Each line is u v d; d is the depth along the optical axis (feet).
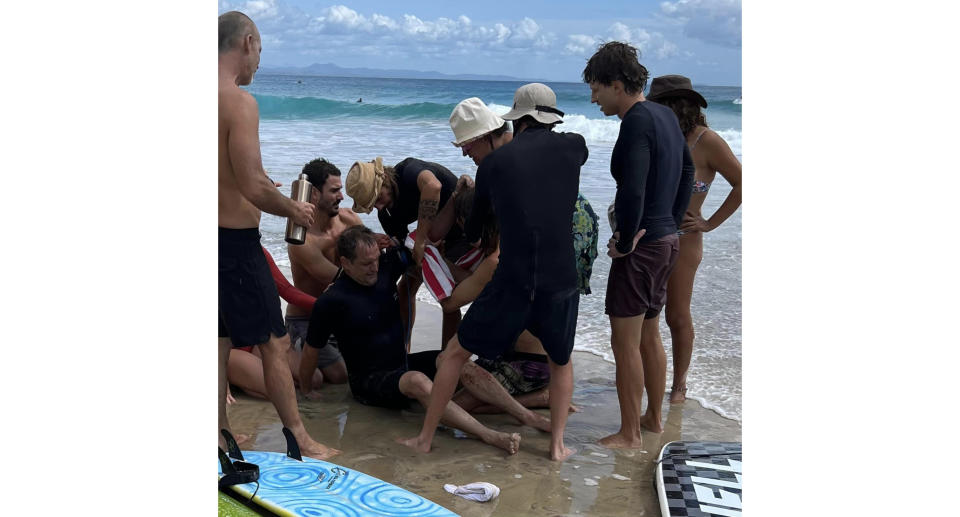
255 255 10.63
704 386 14.55
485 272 12.69
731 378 14.90
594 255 12.88
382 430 12.42
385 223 14.46
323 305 13.01
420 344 16.69
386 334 13.35
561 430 11.57
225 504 8.66
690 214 13.34
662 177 11.25
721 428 12.65
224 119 9.89
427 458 11.34
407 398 12.88
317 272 14.67
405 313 15.01
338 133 68.95
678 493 9.59
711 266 22.86
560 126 65.46
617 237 11.20
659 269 11.50
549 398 12.56
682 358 13.85
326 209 14.66
